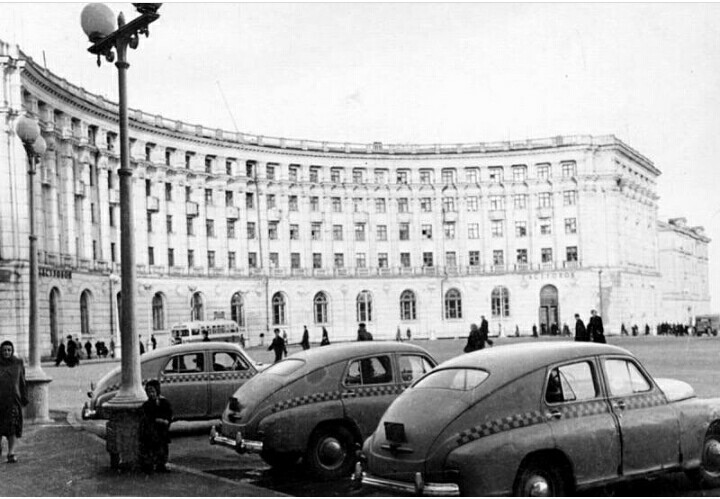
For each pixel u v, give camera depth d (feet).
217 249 263.08
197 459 47.73
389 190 294.25
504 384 29.45
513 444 28.09
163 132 243.40
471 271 289.94
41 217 177.78
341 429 40.50
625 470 30.96
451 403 29.30
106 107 219.00
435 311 289.94
